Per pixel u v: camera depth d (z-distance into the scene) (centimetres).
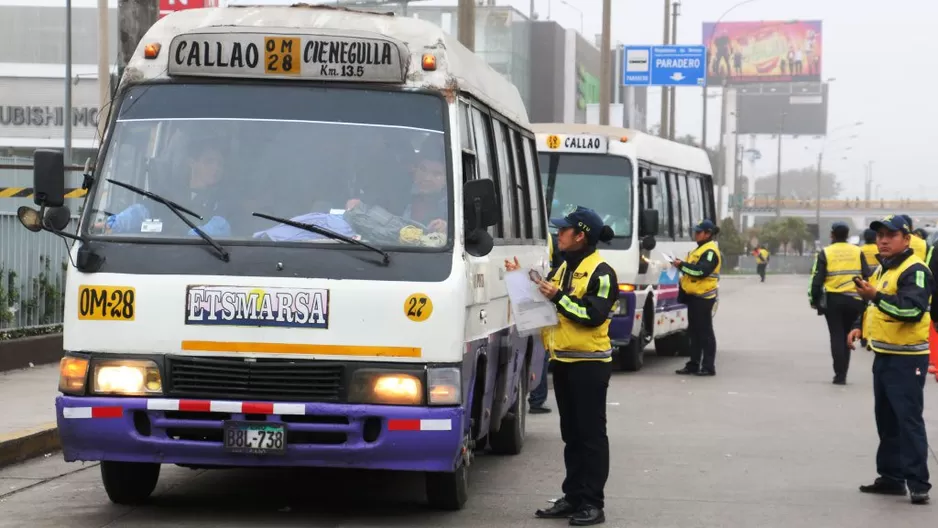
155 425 1041
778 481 1377
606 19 4569
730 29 16450
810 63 16262
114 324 1044
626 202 2478
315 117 1092
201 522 1098
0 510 1151
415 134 1088
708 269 2494
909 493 1297
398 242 1059
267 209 1070
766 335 3700
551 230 2469
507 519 1145
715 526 1141
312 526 1092
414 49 1106
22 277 2234
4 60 5903
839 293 2378
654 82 6444
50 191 1046
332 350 1033
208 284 1038
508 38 7862
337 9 1134
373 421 1040
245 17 1127
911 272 1269
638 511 1200
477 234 1080
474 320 1124
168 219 1070
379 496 1245
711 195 3450
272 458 1041
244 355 1034
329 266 1041
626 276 2450
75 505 1177
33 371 2086
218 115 1095
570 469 1159
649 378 2464
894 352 1277
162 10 2602
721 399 2125
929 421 1897
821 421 1867
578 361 1121
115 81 1330
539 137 2508
